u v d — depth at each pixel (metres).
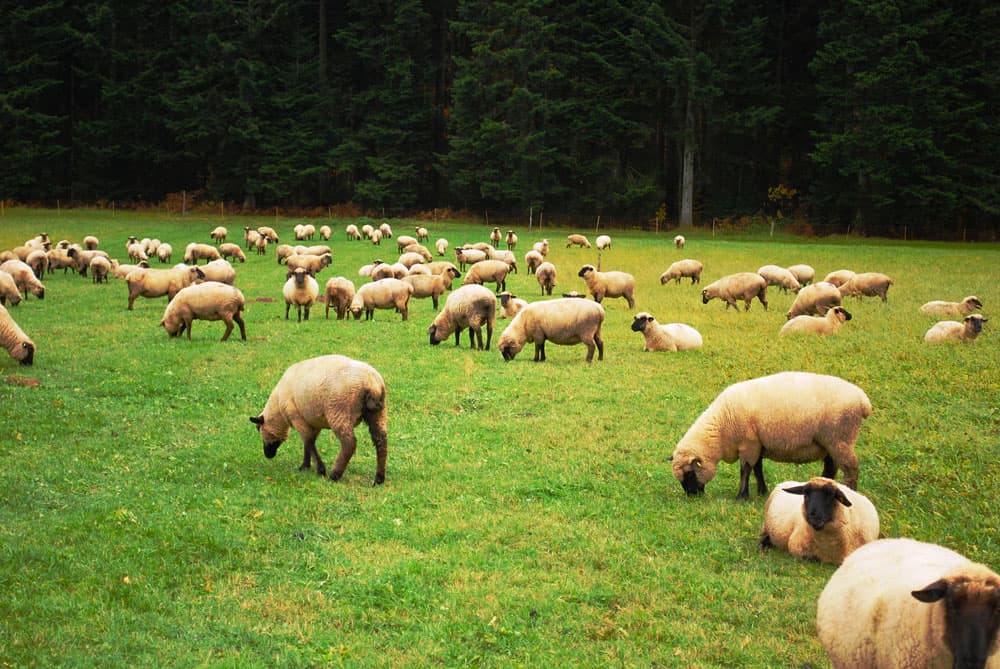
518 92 81.62
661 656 7.75
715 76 79.62
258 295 35.69
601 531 10.88
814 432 11.42
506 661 7.62
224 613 8.30
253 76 86.31
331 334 25.36
